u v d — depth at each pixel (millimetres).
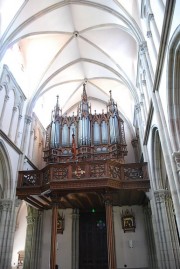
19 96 16984
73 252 17250
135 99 17391
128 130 21969
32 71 19094
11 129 15477
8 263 13117
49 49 18281
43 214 18719
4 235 13461
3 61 14898
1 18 14055
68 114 23422
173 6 7648
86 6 15352
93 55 19062
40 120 21203
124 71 18188
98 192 13977
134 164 14711
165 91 9516
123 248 16984
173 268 11781
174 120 8953
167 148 9648
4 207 13977
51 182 13711
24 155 16406
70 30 17312
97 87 22203
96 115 20391
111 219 13023
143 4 12383
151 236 16594
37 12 14922
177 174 8570
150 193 13836
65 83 21375
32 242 17656
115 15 14711
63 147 18781
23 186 14781
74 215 18359
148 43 12555
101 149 18516
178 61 8391
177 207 8672
